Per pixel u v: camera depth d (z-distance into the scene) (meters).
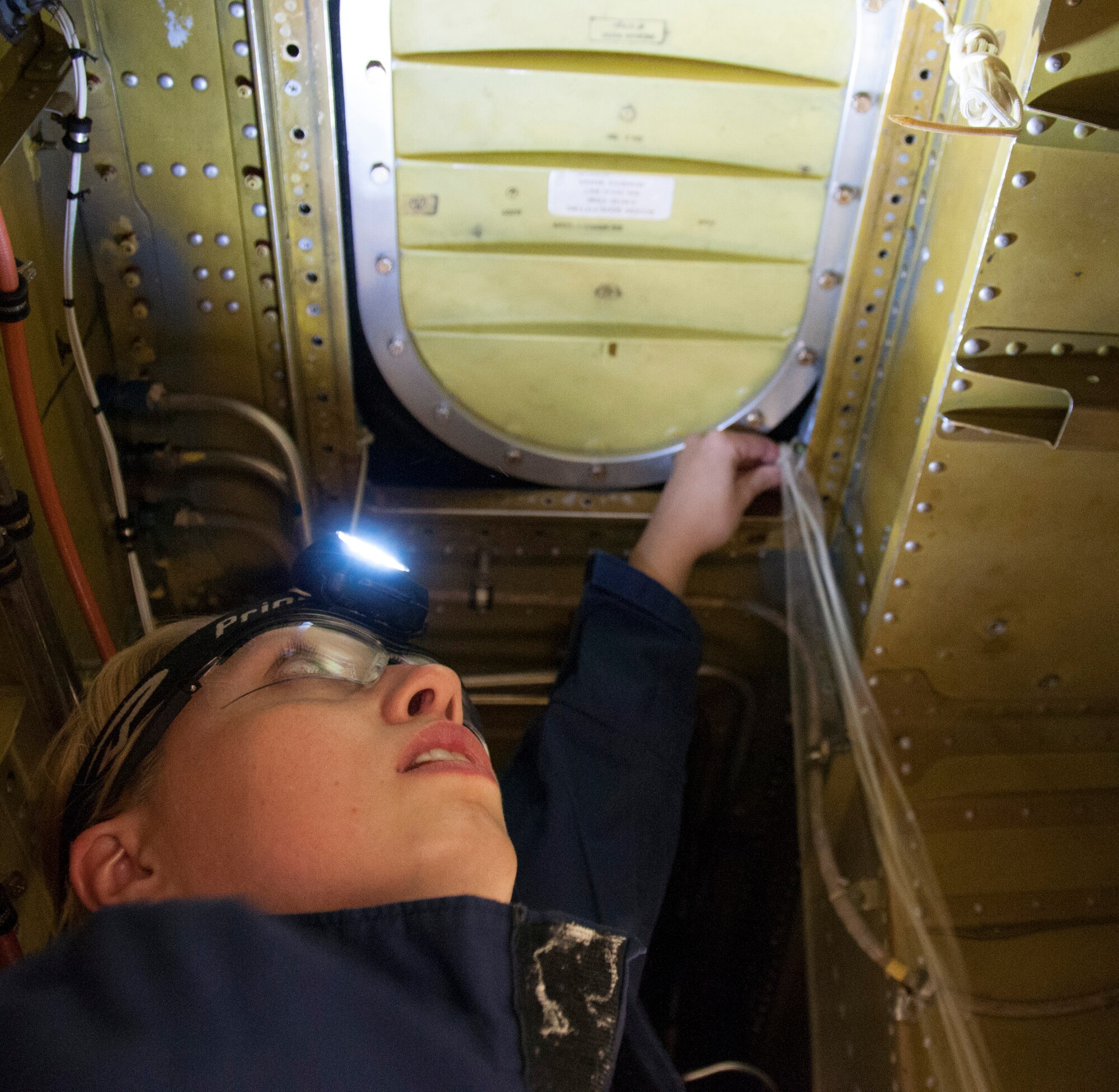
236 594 1.66
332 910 0.74
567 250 1.42
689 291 1.47
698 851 2.21
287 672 0.86
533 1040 0.83
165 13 1.17
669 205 1.39
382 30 1.22
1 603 0.95
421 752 0.82
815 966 1.67
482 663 1.87
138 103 1.22
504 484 1.68
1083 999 1.51
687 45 1.26
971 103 1.02
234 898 0.57
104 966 0.51
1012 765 1.52
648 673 1.47
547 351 1.51
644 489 1.70
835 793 1.59
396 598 1.01
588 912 1.31
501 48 1.25
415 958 0.71
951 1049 1.45
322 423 1.52
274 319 1.42
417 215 1.38
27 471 1.13
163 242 1.34
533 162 1.35
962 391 1.16
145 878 0.79
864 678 1.45
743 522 1.69
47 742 1.08
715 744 2.04
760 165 1.36
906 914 1.46
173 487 1.54
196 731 0.81
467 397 1.56
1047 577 1.33
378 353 1.50
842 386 1.52
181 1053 0.50
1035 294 1.09
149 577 1.62
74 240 1.29
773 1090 1.99
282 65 1.20
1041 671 1.43
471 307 1.47
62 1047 0.47
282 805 0.76
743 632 1.85
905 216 1.37
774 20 1.25
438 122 1.30
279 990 0.56
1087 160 1.00
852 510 1.58
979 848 1.54
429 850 0.77
